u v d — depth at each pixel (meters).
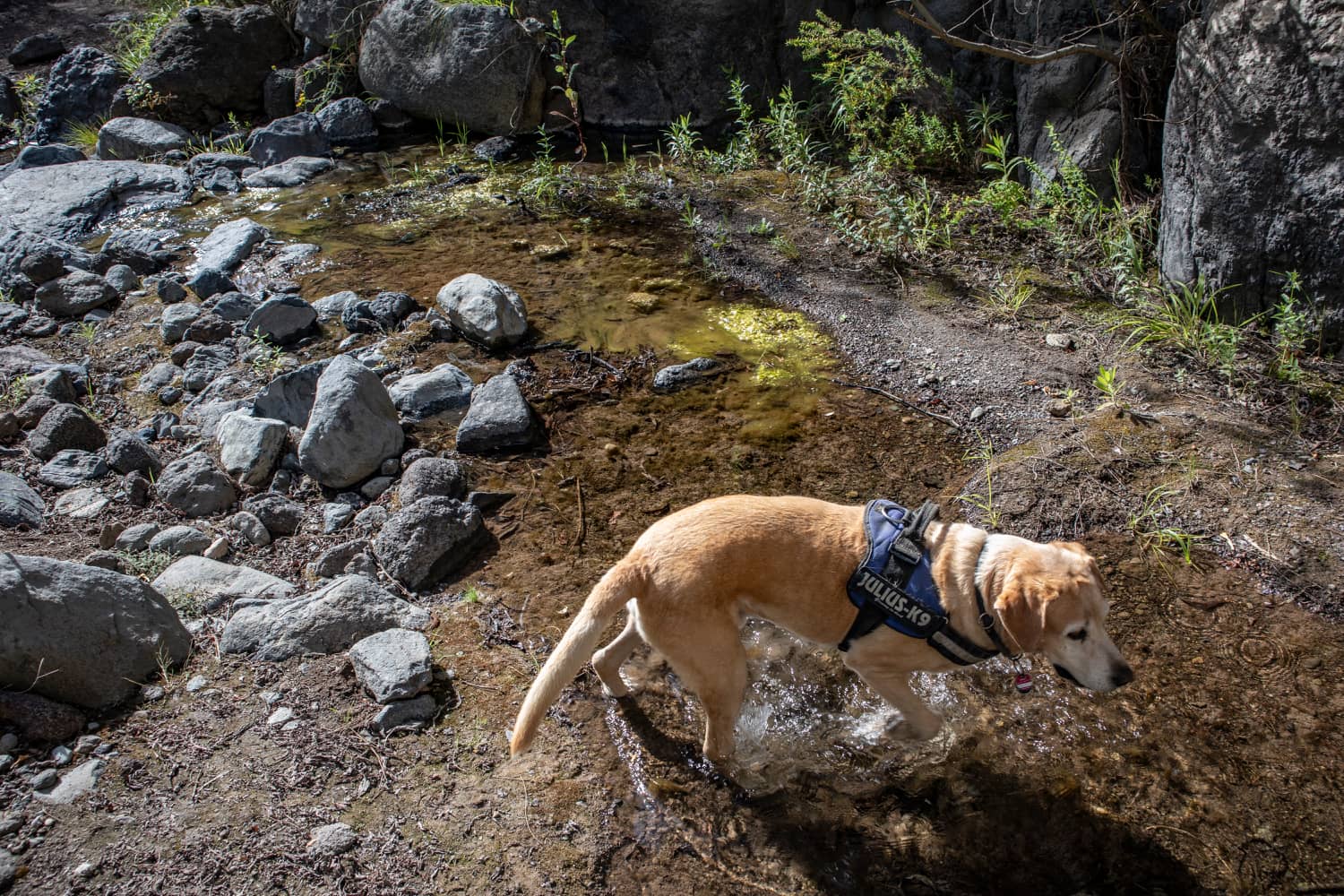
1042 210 6.91
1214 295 5.62
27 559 3.64
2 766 3.36
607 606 3.26
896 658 3.43
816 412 5.37
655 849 3.21
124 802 3.27
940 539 3.45
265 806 3.27
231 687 3.71
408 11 9.18
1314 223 5.12
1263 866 3.11
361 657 3.73
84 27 12.73
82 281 6.68
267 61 9.93
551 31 8.84
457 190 8.20
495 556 4.44
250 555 4.46
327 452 4.80
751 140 8.16
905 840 3.26
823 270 6.65
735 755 3.56
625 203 7.69
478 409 5.21
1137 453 4.80
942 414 5.29
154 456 5.01
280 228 7.67
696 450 5.11
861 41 7.41
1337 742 3.48
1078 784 3.40
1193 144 5.64
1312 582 4.09
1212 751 3.48
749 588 3.38
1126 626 4.00
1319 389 5.12
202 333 6.10
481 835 3.20
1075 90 6.95
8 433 5.22
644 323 6.18
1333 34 4.90
